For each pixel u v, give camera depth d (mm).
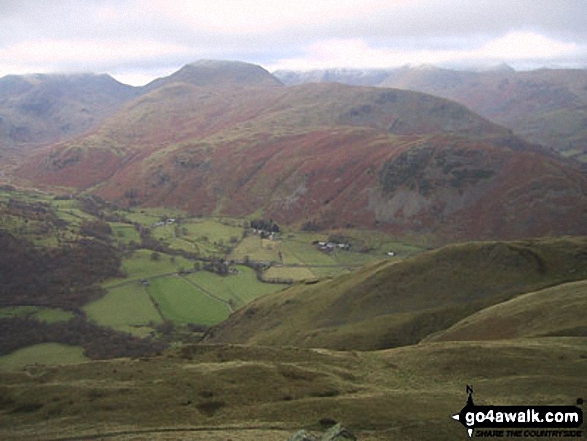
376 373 59969
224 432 43062
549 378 51875
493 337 79062
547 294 88125
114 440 42594
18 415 50719
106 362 63938
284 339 124688
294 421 45219
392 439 40406
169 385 55062
